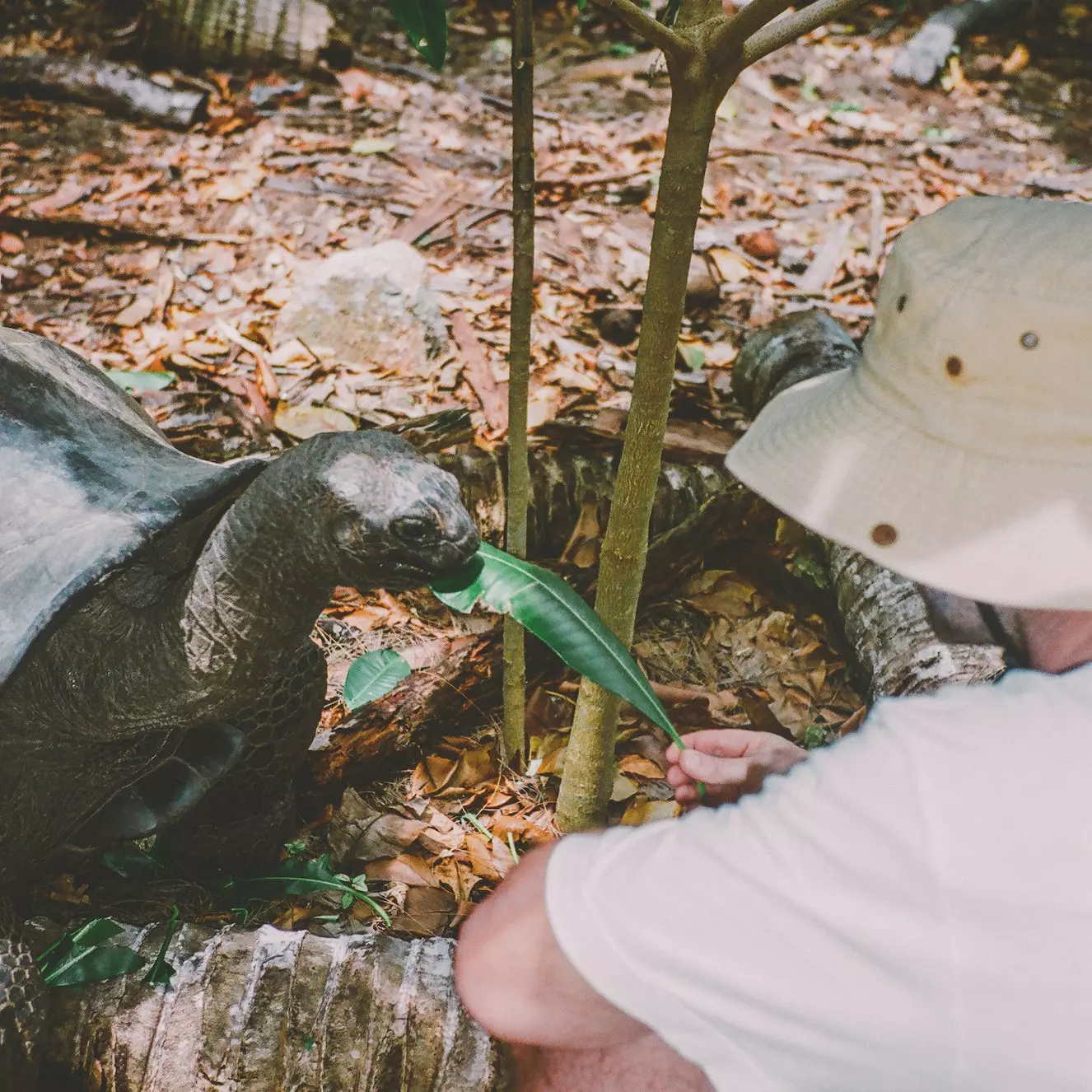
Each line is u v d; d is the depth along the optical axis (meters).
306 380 3.44
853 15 6.62
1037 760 0.74
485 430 3.31
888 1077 0.76
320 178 4.60
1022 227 0.87
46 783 1.91
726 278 4.22
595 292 4.00
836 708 2.75
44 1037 1.78
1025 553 0.85
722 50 1.33
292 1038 1.78
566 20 6.23
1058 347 0.83
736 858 0.79
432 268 4.04
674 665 2.82
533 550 2.97
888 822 0.75
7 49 5.03
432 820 2.39
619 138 5.14
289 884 2.16
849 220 4.73
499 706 2.62
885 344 0.95
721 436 3.16
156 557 1.78
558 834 2.38
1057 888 0.71
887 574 2.69
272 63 5.27
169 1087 1.76
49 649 1.77
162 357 3.48
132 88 4.84
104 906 2.20
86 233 4.11
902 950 0.73
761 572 3.03
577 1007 0.88
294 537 1.63
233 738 2.06
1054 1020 0.71
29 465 1.77
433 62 1.31
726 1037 0.80
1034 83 6.17
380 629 2.73
